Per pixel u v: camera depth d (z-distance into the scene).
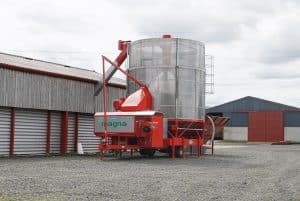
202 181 13.45
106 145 22.59
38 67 25.86
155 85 24.86
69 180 13.09
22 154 24.06
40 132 25.22
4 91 22.67
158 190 11.37
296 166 19.67
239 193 11.15
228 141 65.31
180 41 25.16
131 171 16.17
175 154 24.98
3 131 23.00
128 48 26.66
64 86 26.42
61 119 26.67
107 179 13.51
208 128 27.61
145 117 22.56
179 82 24.83
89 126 28.80
